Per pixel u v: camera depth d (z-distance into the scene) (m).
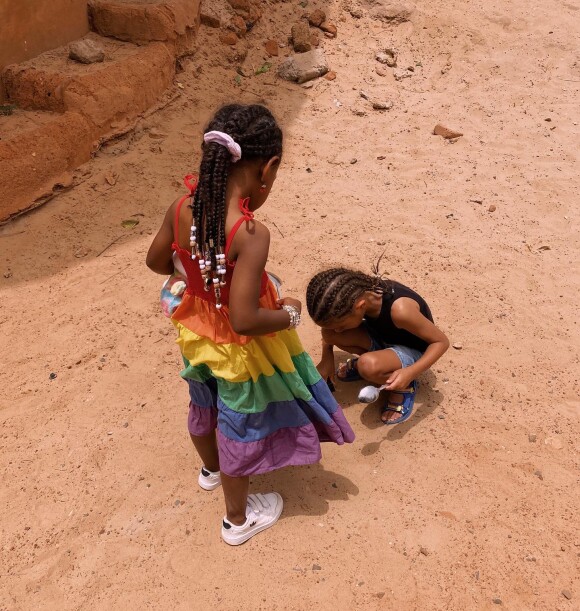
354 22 7.65
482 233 4.91
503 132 6.21
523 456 3.21
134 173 5.45
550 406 3.49
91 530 2.99
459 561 2.77
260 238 2.22
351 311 2.95
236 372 2.42
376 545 2.85
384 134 6.20
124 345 4.00
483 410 3.46
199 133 5.93
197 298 2.44
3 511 3.09
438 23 7.64
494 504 2.99
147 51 6.00
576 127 6.26
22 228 4.95
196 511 3.04
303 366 2.66
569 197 5.30
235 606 2.66
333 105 6.57
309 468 3.19
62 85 5.38
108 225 5.00
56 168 5.17
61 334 4.10
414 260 4.61
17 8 5.45
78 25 6.09
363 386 3.62
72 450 3.37
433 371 3.69
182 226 2.38
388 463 3.20
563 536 2.85
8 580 2.81
